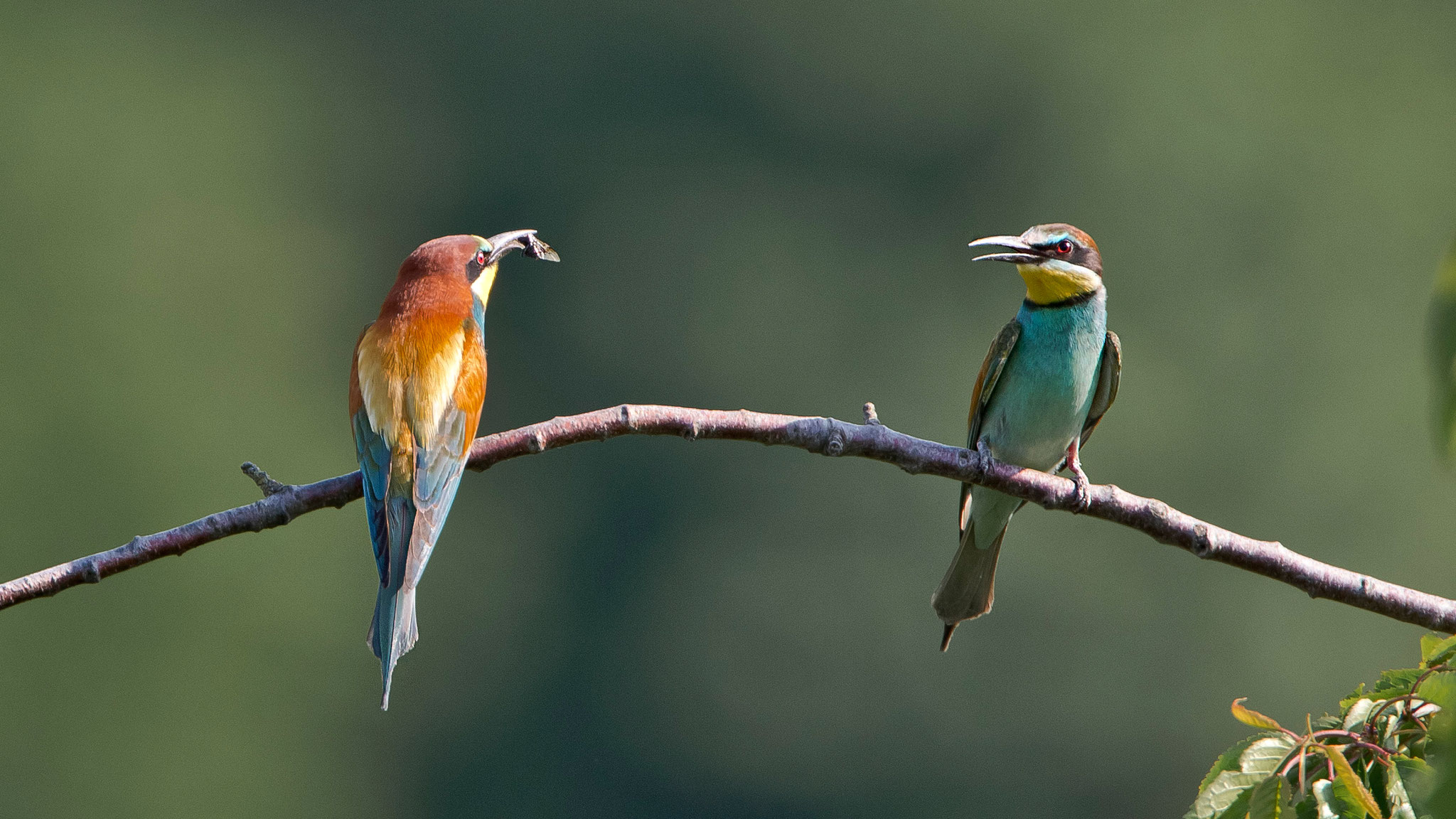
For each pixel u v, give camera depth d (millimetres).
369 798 21578
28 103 22219
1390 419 23172
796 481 23609
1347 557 22812
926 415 24969
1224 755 3107
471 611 23688
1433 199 24422
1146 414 23391
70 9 23625
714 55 27516
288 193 25422
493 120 27172
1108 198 25672
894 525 22984
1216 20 26516
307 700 20344
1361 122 25125
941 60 27562
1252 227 24875
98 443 19984
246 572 20141
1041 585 21984
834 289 26188
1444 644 3221
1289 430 23234
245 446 20969
